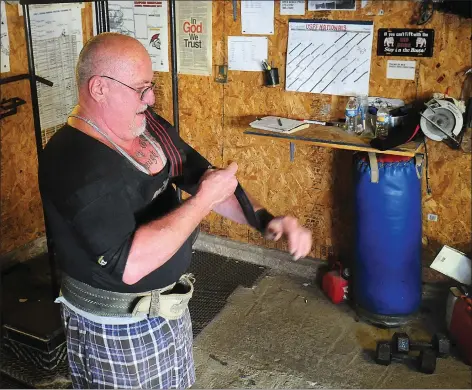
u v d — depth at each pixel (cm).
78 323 170
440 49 279
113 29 355
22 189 353
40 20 333
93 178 144
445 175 298
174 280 172
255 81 327
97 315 166
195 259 367
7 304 286
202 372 268
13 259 352
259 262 360
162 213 171
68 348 176
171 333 176
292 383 261
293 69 314
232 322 305
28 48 244
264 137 323
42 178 150
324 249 342
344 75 303
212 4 324
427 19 276
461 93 280
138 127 157
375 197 281
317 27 301
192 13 331
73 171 145
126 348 168
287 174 338
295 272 349
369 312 299
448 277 315
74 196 142
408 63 287
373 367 271
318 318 308
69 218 143
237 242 366
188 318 190
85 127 152
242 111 337
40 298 298
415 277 293
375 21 288
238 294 330
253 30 318
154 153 169
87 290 165
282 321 306
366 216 287
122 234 144
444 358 274
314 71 309
